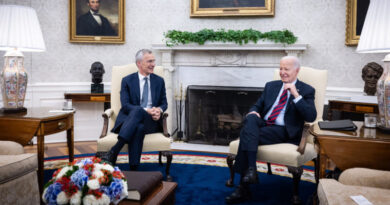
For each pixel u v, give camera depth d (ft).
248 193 8.32
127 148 9.05
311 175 10.61
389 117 6.68
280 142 8.64
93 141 15.81
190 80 15.58
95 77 14.61
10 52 8.74
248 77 15.01
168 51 15.21
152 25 15.87
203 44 14.60
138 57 10.20
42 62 15.20
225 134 15.29
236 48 14.39
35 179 6.36
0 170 5.40
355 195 4.46
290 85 8.48
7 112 8.61
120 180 4.47
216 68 15.28
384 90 6.69
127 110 9.58
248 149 7.88
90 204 4.07
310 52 14.47
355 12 13.47
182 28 15.72
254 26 15.06
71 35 15.35
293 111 8.81
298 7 14.49
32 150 13.53
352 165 6.26
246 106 15.02
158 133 9.91
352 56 13.89
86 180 4.16
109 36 15.65
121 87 10.27
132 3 15.89
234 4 14.98
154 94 10.30
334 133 6.69
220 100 15.25
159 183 5.54
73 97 14.25
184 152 13.65
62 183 4.15
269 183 9.71
